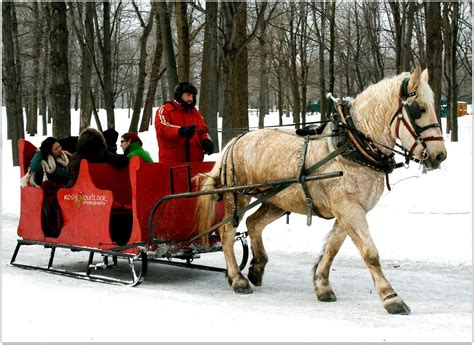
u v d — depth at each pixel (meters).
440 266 9.05
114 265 8.45
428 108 6.34
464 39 25.64
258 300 7.18
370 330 5.58
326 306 6.84
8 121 28.88
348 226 6.55
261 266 8.10
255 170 7.50
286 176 7.11
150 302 6.62
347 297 7.37
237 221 7.70
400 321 6.05
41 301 6.51
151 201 7.84
